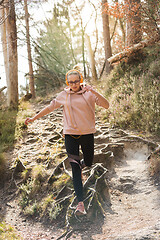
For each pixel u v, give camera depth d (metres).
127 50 8.91
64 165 4.64
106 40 14.75
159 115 5.91
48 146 5.92
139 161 4.94
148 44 8.71
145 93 6.68
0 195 4.64
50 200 3.93
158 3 7.61
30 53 18.52
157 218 3.12
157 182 4.02
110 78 9.80
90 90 2.97
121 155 5.18
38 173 4.62
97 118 7.62
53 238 3.22
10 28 11.00
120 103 7.17
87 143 3.23
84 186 3.89
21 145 6.32
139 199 3.76
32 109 9.52
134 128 6.29
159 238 2.47
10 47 10.99
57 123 7.43
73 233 3.23
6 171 5.15
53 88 19.69
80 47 19.84
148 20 8.04
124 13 8.23
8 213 4.04
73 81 3.09
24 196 4.32
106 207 3.69
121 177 4.36
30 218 3.81
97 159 4.73
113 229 3.13
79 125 3.10
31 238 3.26
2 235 3.21
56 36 19.72
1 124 7.41
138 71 8.64
